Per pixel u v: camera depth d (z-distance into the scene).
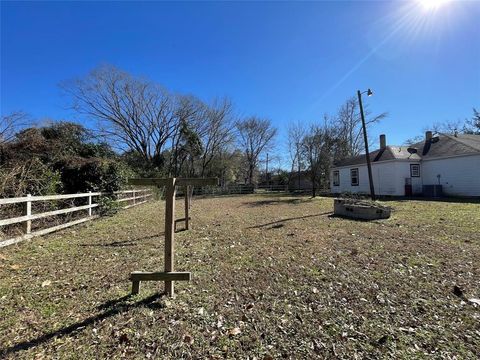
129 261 4.98
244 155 44.12
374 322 2.89
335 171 26.53
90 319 2.98
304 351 2.45
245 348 2.50
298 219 9.79
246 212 12.43
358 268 4.50
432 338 2.60
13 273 4.38
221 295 3.56
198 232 7.64
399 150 21.36
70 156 11.57
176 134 35.00
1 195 7.54
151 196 21.06
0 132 10.52
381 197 18.84
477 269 4.38
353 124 33.44
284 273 4.31
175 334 2.71
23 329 2.79
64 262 4.93
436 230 7.27
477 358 2.31
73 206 9.66
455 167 18.00
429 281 3.94
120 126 32.12
